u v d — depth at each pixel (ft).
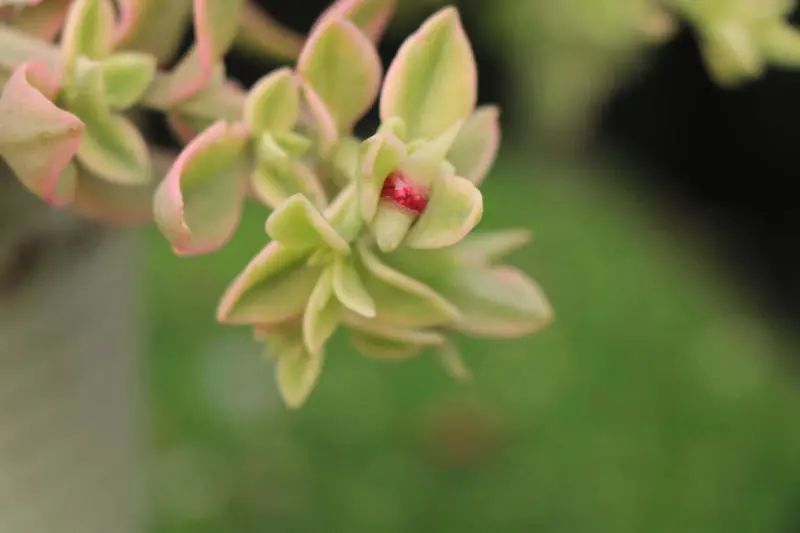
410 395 2.40
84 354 0.93
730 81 0.94
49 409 0.92
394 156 0.74
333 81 0.78
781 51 0.92
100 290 0.94
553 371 2.47
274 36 0.87
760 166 2.76
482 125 0.80
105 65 0.78
